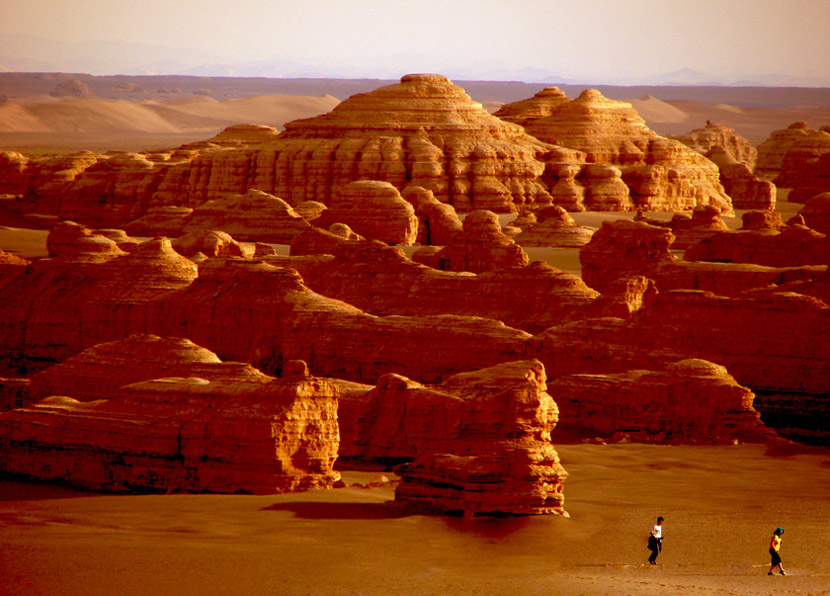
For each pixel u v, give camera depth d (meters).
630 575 48.62
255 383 60.38
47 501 56.59
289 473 57.69
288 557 48.59
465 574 47.44
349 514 54.41
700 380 77.81
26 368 101.12
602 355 85.75
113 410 60.69
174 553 48.75
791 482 68.69
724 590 46.56
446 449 63.72
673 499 63.50
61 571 46.59
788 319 86.00
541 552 51.00
